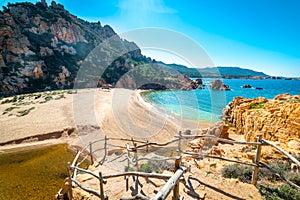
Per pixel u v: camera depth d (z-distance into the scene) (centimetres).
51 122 1440
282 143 650
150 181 375
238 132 1252
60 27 5531
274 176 385
